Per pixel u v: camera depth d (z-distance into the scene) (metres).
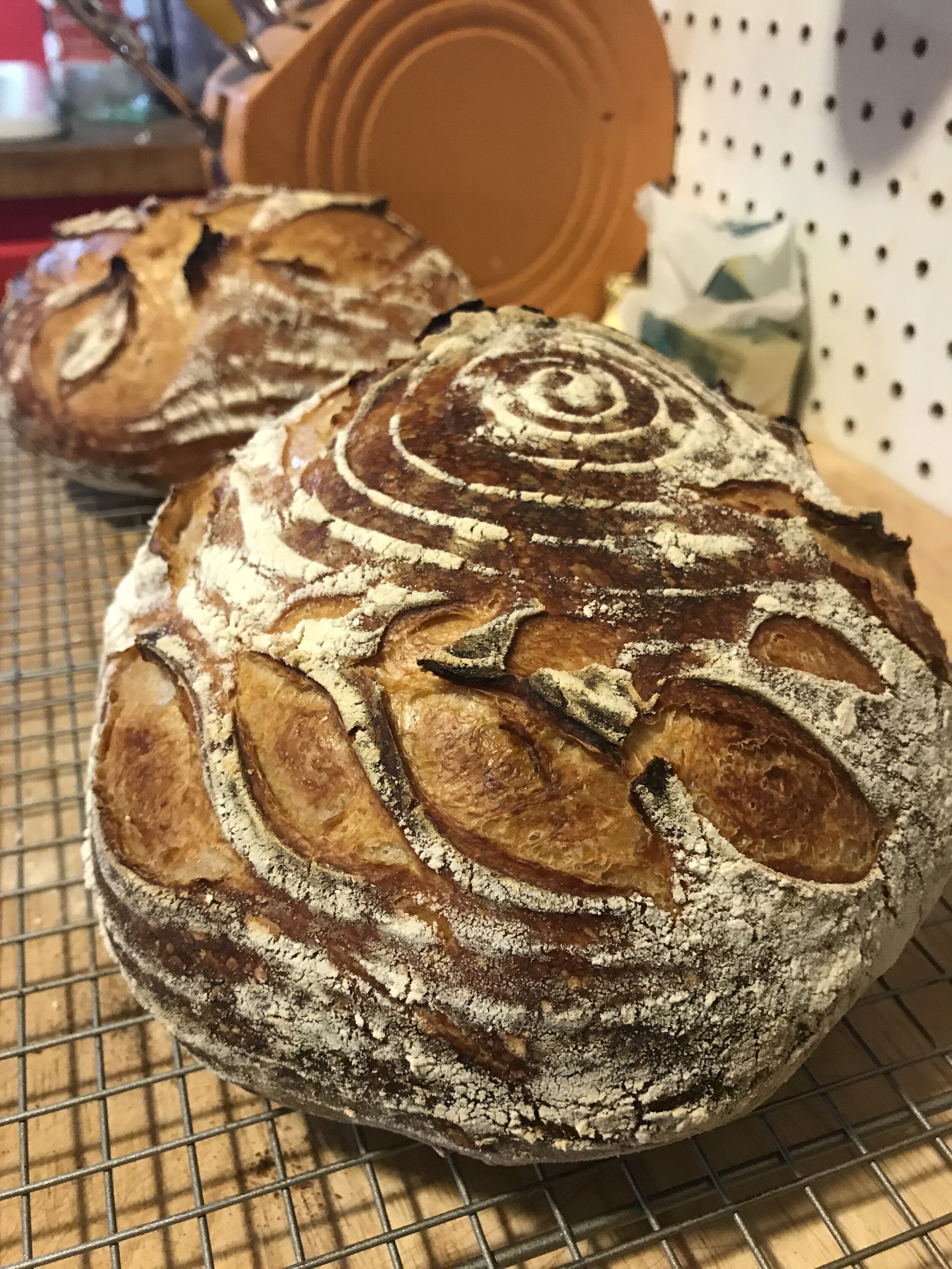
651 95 0.51
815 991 0.22
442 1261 0.23
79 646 0.40
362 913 0.21
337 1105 0.22
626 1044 0.21
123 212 0.47
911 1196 0.24
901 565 0.28
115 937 0.24
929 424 0.43
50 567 0.44
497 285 0.54
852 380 0.46
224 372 0.42
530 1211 0.24
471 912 0.21
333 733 0.23
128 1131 0.26
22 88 0.71
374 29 0.45
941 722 0.25
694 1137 0.25
